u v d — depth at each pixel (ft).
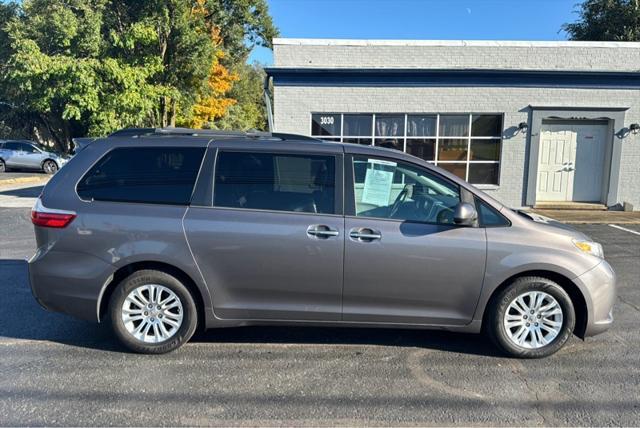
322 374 11.73
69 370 11.72
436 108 40.60
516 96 40.16
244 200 12.51
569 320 12.53
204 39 68.80
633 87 39.81
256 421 9.68
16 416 9.68
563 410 10.19
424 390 10.98
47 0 60.54
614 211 40.73
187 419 9.70
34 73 53.16
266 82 40.50
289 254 12.26
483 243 12.28
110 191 12.60
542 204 41.29
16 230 30.50
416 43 40.68
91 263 12.30
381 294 12.44
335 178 12.66
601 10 70.85
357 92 40.73
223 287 12.44
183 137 13.10
